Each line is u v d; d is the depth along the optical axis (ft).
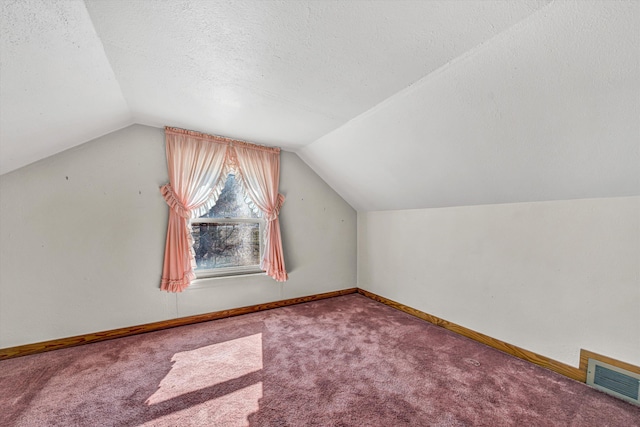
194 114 6.74
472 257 7.38
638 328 4.68
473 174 6.33
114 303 7.22
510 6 3.17
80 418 4.33
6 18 2.91
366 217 11.46
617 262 4.91
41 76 3.97
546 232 5.86
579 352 5.38
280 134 8.14
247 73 4.85
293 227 10.24
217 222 8.87
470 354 6.47
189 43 4.01
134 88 5.42
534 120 4.46
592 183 4.88
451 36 3.76
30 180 6.32
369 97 5.63
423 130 5.99
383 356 6.33
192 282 8.21
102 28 3.64
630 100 3.54
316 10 3.36
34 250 6.37
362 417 4.38
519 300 6.35
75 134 6.28
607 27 3.04
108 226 7.14
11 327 6.19
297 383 5.27
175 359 6.14
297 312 9.36
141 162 7.54
